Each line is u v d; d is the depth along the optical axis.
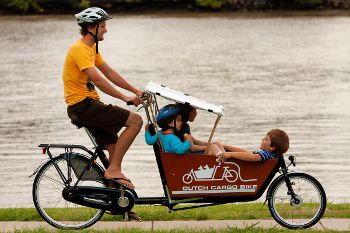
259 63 97.94
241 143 47.78
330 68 92.50
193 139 20.48
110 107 19.61
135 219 20.66
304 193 21.25
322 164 41.38
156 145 19.53
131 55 106.44
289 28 152.75
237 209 23.22
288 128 53.19
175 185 19.58
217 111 19.39
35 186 20.05
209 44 123.69
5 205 32.34
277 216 20.11
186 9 195.88
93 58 19.53
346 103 65.38
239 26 157.75
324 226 20.36
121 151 19.64
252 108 62.62
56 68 92.12
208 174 19.53
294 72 88.62
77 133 51.44
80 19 19.44
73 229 20.14
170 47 118.31
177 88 75.25
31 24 162.38
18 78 83.25
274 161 19.61
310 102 65.81
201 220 21.31
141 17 183.38
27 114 59.81
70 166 19.86
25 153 44.78
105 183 19.97
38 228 20.12
